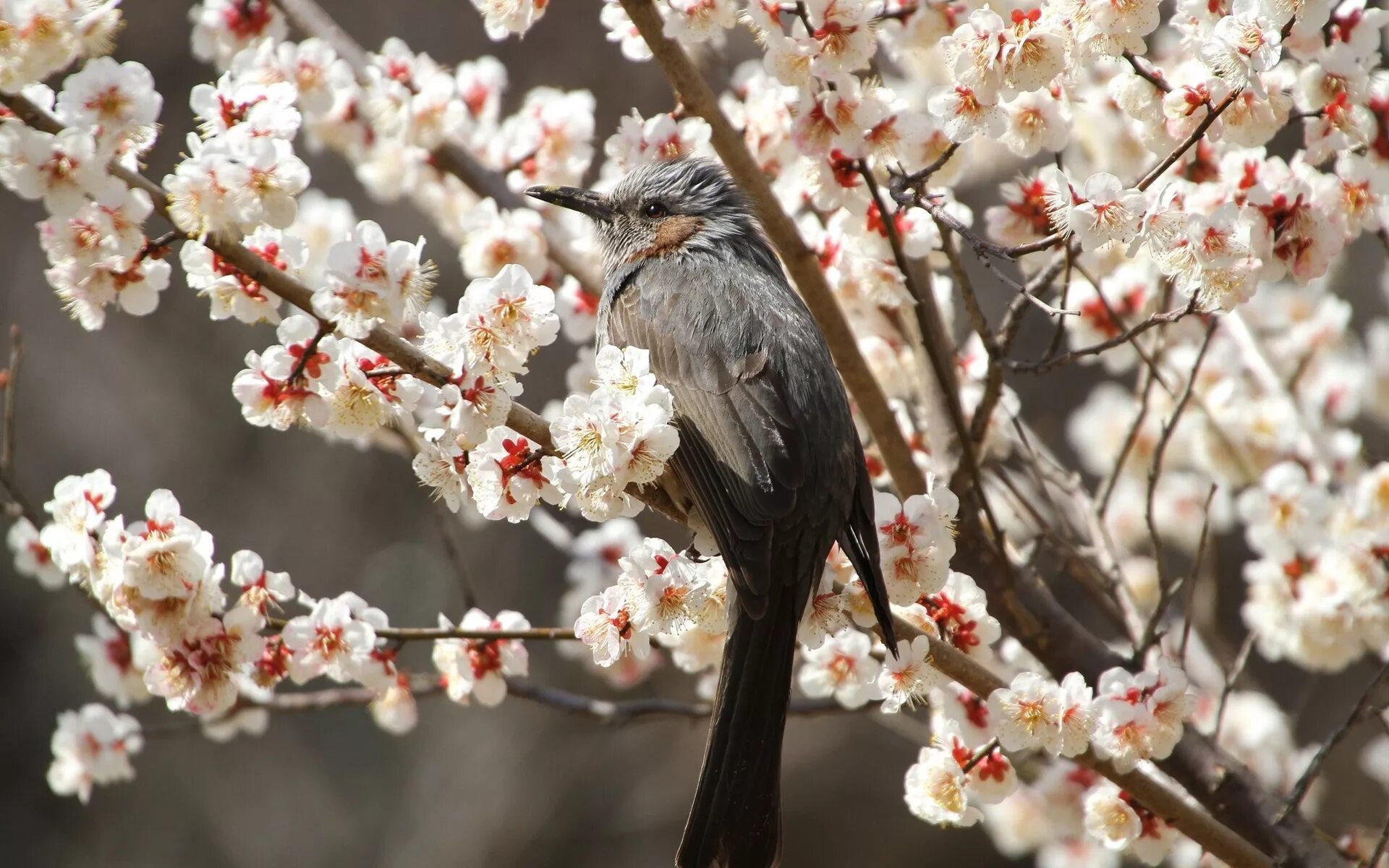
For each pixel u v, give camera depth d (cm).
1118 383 1627
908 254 830
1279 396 1014
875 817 1866
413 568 1991
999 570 839
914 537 685
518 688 859
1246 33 661
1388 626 865
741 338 806
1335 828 1200
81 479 662
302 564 1997
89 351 2064
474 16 1867
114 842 1988
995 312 1603
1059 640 855
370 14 1878
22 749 2006
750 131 911
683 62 794
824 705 894
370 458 2044
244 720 870
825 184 780
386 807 1998
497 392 604
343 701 868
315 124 1016
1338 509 889
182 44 1980
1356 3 737
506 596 1964
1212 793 809
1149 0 675
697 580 655
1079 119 936
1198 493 1180
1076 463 1580
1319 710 1358
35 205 2122
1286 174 749
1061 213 688
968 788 741
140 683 866
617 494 607
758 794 696
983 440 840
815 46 712
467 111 966
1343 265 1309
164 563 636
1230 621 1492
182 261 627
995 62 684
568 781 1945
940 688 748
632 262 909
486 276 894
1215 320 812
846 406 802
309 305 606
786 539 737
